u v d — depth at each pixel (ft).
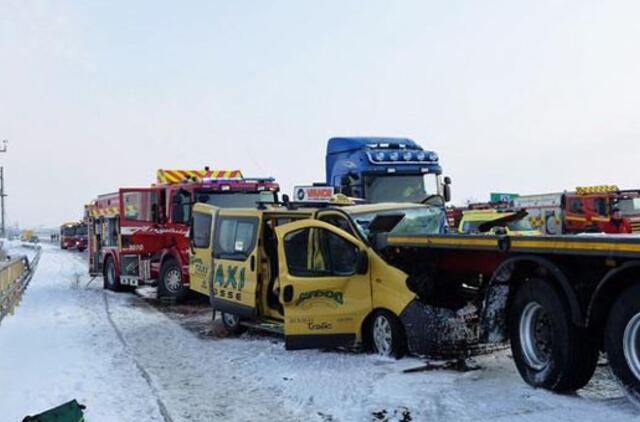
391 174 55.31
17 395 23.65
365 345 28.40
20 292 55.62
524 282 22.43
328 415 20.63
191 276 42.27
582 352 20.06
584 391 21.30
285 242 29.25
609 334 19.02
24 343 34.47
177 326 39.99
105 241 65.41
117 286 62.23
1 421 20.58
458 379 23.45
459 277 27.71
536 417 18.74
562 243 19.56
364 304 27.86
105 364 29.04
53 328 39.70
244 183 51.75
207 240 40.40
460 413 19.67
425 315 25.68
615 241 17.79
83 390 24.39
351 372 25.55
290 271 28.94
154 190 53.98
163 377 26.58
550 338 21.04
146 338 35.86
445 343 25.52
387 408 20.68
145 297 57.52
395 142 58.65
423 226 31.96
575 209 84.17
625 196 81.30
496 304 23.08
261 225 34.01
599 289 19.04
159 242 52.54
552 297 20.65
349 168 56.85
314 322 28.60
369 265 27.78
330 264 28.84
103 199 66.59
